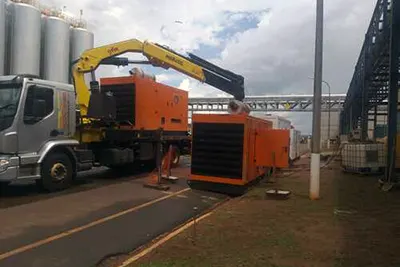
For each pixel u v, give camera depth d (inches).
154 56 740.7
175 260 239.9
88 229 330.0
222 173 526.3
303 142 1509.6
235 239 286.7
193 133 545.6
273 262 236.7
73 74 682.2
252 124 542.0
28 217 367.2
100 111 619.5
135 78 689.0
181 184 592.7
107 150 641.0
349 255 251.0
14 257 256.1
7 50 1196.5
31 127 478.0
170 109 816.3
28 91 474.6
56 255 261.7
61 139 516.1
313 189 459.8
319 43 469.1
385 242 280.2
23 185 558.9
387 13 658.8
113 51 709.9
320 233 304.3
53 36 1274.6
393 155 562.9
